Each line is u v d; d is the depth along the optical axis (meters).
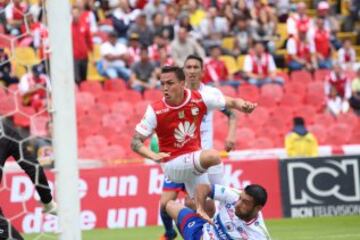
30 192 32.09
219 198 19.50
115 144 41.75
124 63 47.66
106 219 33.28
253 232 19.22
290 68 51.50
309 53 51.78
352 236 29.67
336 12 59.97
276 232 30.98
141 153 20.25
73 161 14.99
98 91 45.97
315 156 35.38
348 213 35.44
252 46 51.19
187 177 20.86
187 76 23.05
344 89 48.78
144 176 33.72
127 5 50.19
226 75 48.00
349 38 58.00
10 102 38.28
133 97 45.88
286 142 39.16
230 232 19.28
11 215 31.83
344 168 35.50
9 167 32.41
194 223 19.94
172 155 20.67
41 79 38.62
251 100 47.56
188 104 20.33
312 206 35.19
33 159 17.70
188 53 46.66
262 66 49.28
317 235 30.03
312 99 48.88
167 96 20.16
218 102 20.42
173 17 50.28
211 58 47.69
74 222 15.02
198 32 51.12
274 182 35.03
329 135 45.12
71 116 14.95
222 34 51.66
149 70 47.03
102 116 43.75
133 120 43.91
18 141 17.66
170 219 23.81
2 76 39.69
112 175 33.47
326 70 51.38
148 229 32.59
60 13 14.80
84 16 46.28
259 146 42.44
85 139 41.66
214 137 43.12
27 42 37.47
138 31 48.75
